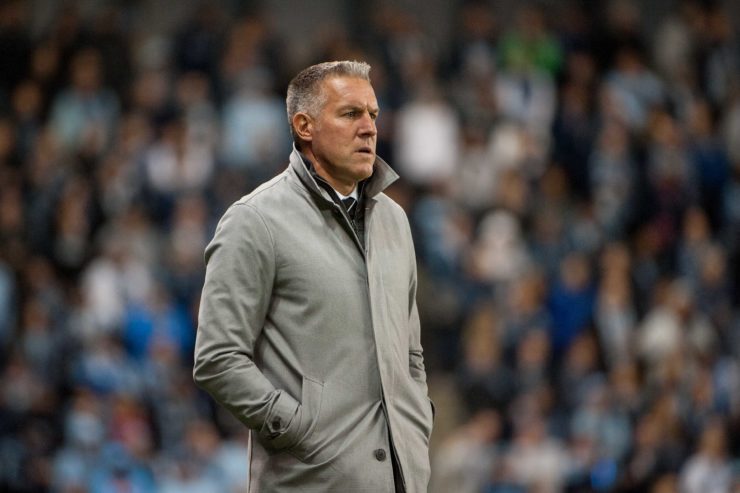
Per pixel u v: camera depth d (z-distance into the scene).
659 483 41.28
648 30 70.06
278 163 53.09
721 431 42.19
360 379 16.06
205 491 40.91
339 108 16.59
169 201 51.12
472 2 63.41
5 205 49.62
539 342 46.59
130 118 53.91
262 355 16.25
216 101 56.12
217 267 16.11
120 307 45.84
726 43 66.50
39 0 62.38
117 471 40.03
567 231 52.66
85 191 50.38
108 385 42.75
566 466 41.88
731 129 62.66
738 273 54.88
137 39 62.81
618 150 57.88
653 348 48.31
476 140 56.75
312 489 15.75
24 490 40.09
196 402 44.34
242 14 60.69
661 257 53.66
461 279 50.81
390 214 17.30
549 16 66.00
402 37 60.31
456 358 48.75
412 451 16.30
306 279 16.09
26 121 53.88
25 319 44.44
